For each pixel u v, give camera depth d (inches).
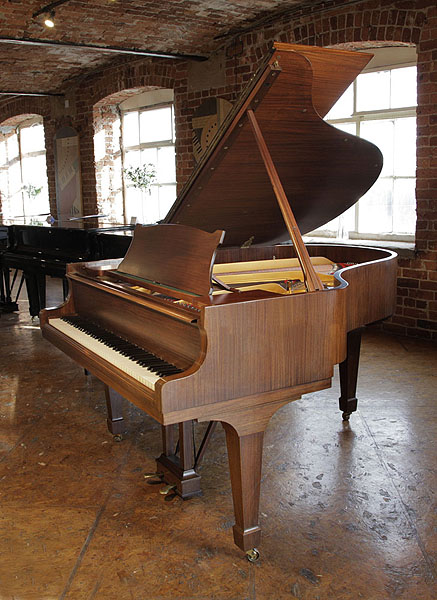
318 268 138.9
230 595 81.6
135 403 86.8
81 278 127.9
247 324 83.0
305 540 94.3
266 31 239.0
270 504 105.3
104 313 120.0
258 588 83.0
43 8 213.6
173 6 216.5
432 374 173.8
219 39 256.2
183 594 82.0
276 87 93.1
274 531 97.0
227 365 82.2
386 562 88.3
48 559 90.7
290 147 111.8
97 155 362.0
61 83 365.4
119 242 224.5
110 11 219.5
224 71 262.7
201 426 140.9
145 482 114.6
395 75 236.5
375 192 252.2
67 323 128.7
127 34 246.8
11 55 295.4
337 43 215.8
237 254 163.8
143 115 351.3
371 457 122.6
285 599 80.6
